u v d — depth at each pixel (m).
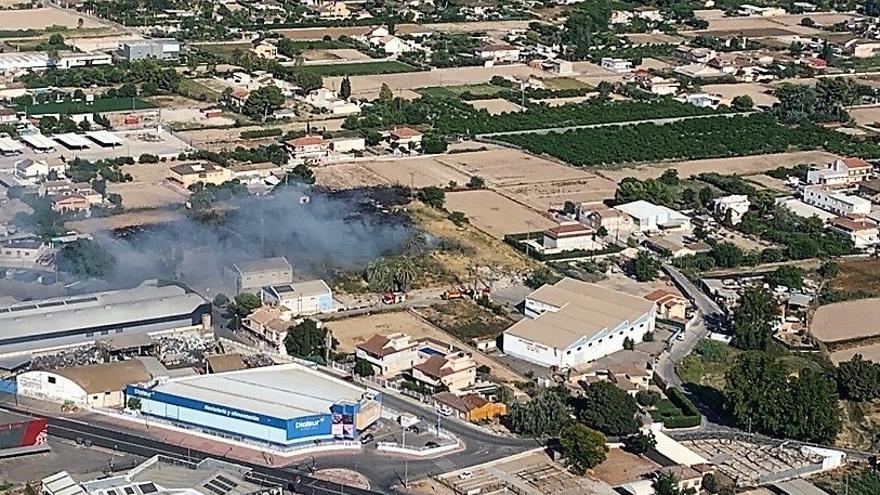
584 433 186.88
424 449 190.12
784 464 192.25
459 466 187.00
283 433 188.75
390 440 193.62
